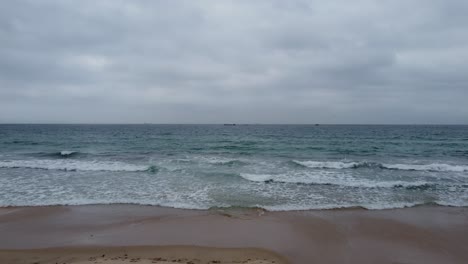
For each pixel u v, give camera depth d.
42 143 29.75
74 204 8.97
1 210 8.39
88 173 13.55
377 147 26.22
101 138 38.28
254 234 6.80
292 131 64.81
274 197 9.89
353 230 7.15
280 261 5.51
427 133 53.00
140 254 5.71
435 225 7.52
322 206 8.98
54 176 12.83
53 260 5.44
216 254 5.75
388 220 7.84
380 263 5.56
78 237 6.56
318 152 22.75
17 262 5.36
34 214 8.08
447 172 14.51
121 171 14.05
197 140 35.44
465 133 52.31
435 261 5.68
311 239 6.58
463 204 9.32
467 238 6.76
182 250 5.90
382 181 12.23
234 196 9.96
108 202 9.19
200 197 9.80
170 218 7.83
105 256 5.60
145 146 27.20
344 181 12.24
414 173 14.22
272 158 19.25
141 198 9.66
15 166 15.01
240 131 65.12
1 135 44.00
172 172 13.87
